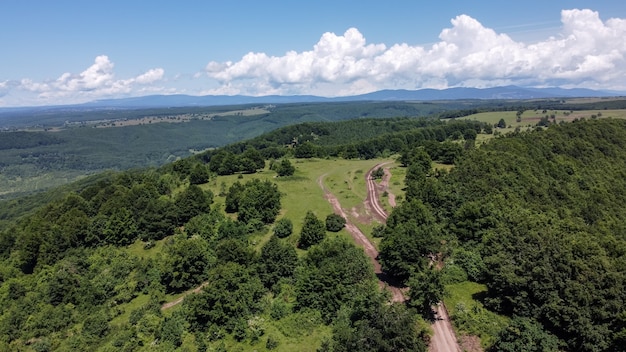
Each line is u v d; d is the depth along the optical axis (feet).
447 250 254.68
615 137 514.27
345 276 215.51
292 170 503.61
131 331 218.79
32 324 247.91
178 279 267.80
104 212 377.09
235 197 371.35
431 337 184.65
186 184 479.00
